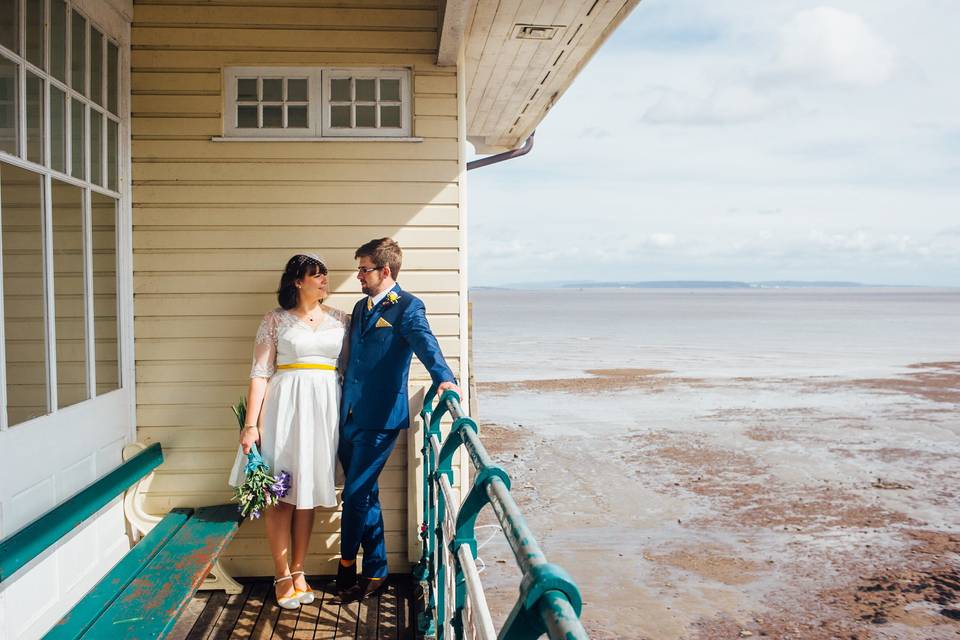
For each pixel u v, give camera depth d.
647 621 7.04
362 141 4.29
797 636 6.79
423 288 4.33
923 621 7.16
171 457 4.26
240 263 4.26
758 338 47.16
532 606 1.20
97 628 2.74
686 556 8.78
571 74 6.10
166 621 2.79
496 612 7.04
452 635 2.78
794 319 74.69
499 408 18.81
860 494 11.49
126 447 4.04
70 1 3.41
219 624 3.70
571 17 4.79
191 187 4.23
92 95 3.70
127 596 3.01
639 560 8.62
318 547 4.27
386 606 3.90
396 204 4.31
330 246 4.29
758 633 6.84
